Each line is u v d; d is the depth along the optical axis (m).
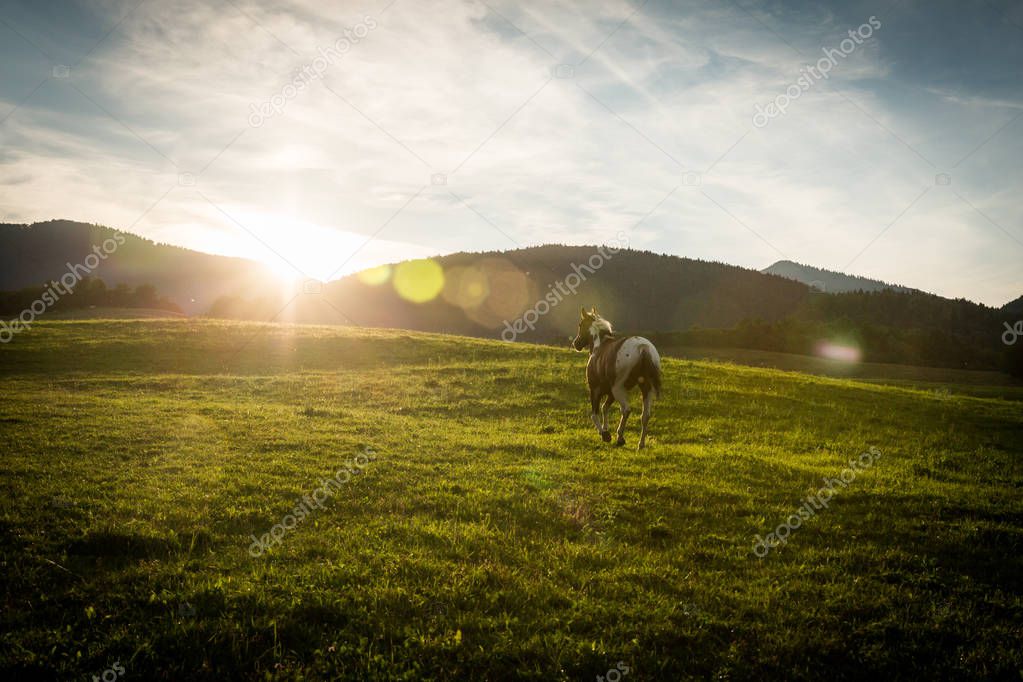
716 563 8.53
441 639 6.11
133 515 9.49
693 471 13.54
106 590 7.01
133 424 16.83
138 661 5.72
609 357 15.88
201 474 12.06
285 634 6.22
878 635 6.58
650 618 6.72
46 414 17.75
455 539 8.82
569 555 8.43
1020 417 24.41
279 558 8.08
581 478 12.66
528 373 29.03
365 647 6.02
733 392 26.11
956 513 11.20
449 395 24.89
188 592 6.86
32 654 5.68
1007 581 8.23
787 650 6.24
